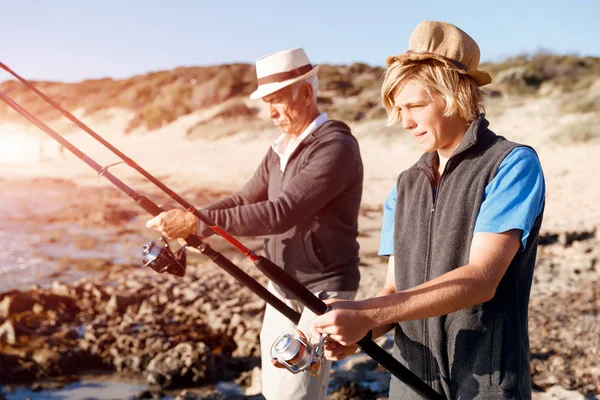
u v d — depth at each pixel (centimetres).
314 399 279
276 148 309
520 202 165
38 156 3772
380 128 2784
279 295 292
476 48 178
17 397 441
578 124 2191
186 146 3562
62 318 600
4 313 605
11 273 829
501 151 171
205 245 226
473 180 173
